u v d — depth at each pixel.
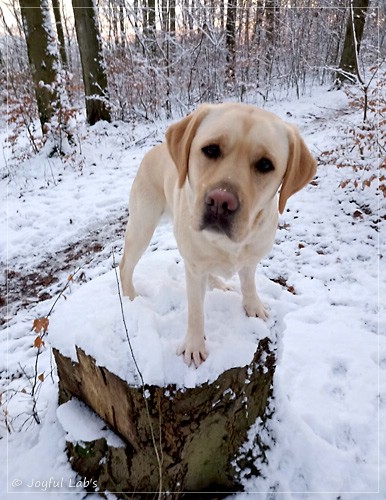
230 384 1.89
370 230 4.53
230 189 1.59
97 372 1.89
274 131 1.77
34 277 4.47
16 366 3.14
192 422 1.84
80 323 2.11
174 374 1.79
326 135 7.56
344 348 3.03
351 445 2.35
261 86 13.69
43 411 2.53
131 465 1.97
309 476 2.18
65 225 5.50
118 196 6.25
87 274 4.36
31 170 7.55
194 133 1.88
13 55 12.98
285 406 2.41
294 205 5.30
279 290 2.81
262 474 2.18
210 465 2.08
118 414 1.92
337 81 12.75
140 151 8.50
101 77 10.21
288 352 2.99
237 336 2.02
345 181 5.34
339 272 3.92
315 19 15.12
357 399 2.62
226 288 2.71
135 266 2.91
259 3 13.59
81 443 2.05
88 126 10.30
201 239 1.80
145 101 11.13
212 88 11.90
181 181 1.90
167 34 10.42
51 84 7.67
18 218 5.70
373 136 5.92
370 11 14.22
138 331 1.93
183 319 2.11
